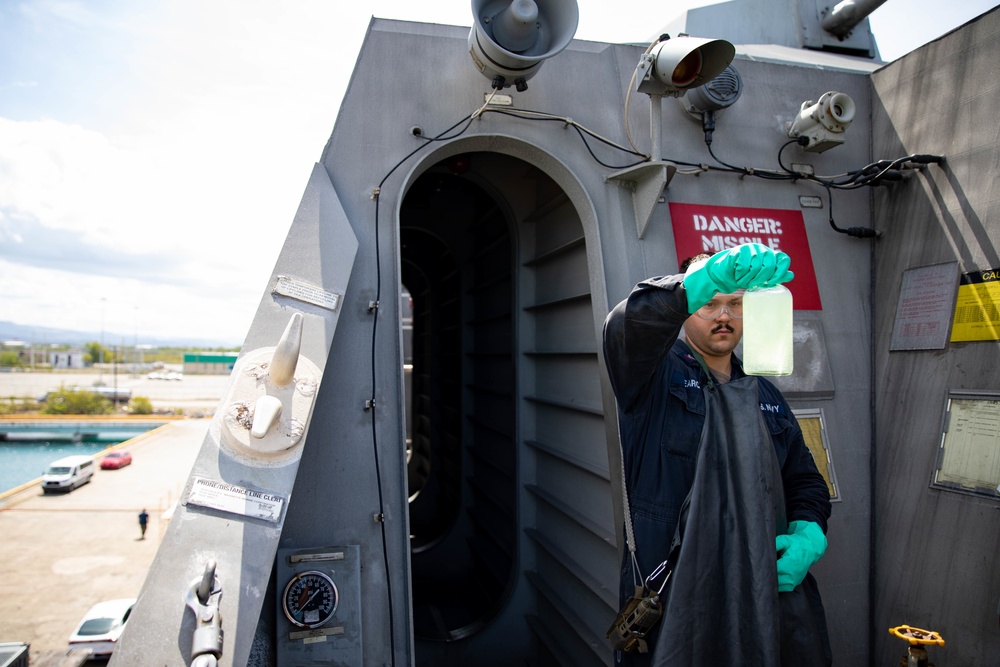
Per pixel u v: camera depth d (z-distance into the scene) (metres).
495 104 2.69
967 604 2.43
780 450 1.98
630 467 1.92
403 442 2.39
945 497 2.57
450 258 5.74
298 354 2.01
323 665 2.13
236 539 1.85
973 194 2.66
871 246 3.12
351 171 2.55
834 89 3.21
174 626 1.70
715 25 4.14
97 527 17.36
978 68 2.69
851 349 2.99
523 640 3.71
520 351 3.91
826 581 2.78
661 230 2.80
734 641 1.69
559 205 3.52
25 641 10.52
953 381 2.63
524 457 3.87
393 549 2.31
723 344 1.87
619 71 2.93
